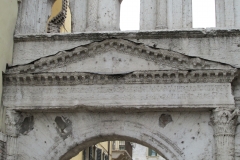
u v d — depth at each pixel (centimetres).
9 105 1884
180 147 1806
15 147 1889
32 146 1905
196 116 1828
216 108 1756
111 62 1883
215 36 1886
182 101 1780
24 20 2073
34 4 2116
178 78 1792
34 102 1872
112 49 1891
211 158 1775
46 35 1980
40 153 1895
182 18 2009
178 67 1814
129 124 1867
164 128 1838
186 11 2027
